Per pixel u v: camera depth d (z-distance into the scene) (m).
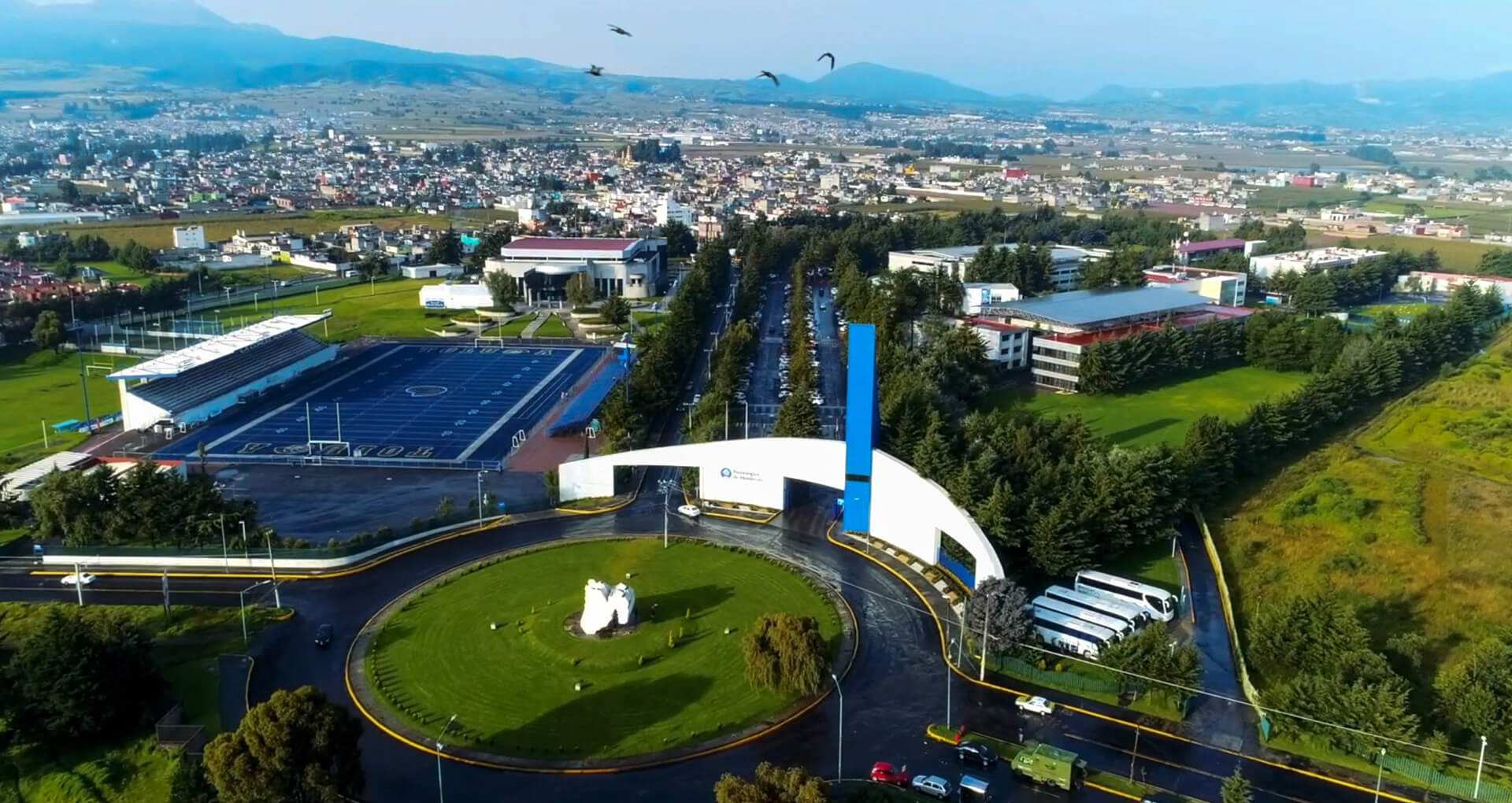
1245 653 117.62
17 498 158.50
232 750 82.50
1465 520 148.12
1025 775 93.50
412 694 107.56
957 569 136.25
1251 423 181.50
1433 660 115.38
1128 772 95.19
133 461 186.12
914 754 97.62
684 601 128.88
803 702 106.25
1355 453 180.62
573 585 133.62
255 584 134.50
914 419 178.75
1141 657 107.25
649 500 166.38
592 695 107.38
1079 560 135.50
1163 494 146.38
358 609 127.12
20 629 121.06
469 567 139.38
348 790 86.69
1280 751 98.81
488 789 92.12
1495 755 96.06
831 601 129.38
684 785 92.69
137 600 129.88
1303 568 139.62
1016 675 112.62
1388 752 95.75
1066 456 166.12
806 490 170.75
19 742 98.19
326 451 193.88
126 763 97.12
